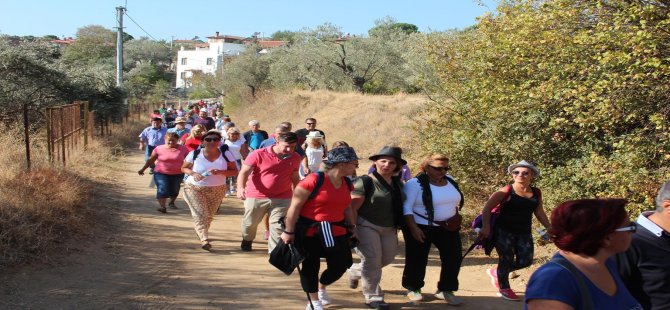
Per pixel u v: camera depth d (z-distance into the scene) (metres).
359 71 37.88
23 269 6.12
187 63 102.81
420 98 25.92
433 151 9.70
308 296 5.44
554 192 7.68
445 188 5.89
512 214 6.01
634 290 3.40
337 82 38.44
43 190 8.45
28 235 6.64
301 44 40.31
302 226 5.29
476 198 9.60
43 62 19.72
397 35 39.44
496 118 8.62
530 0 7.97
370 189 5.66
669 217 3.30
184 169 7.98
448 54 9.99
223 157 8.02
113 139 23.98
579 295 2.49
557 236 2.61
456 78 9.99
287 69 40.31
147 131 15.38
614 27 6.86
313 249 5.34
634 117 6.91
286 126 9.12
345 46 38.19
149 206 10.80
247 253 7.89
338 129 25.05
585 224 2.53
